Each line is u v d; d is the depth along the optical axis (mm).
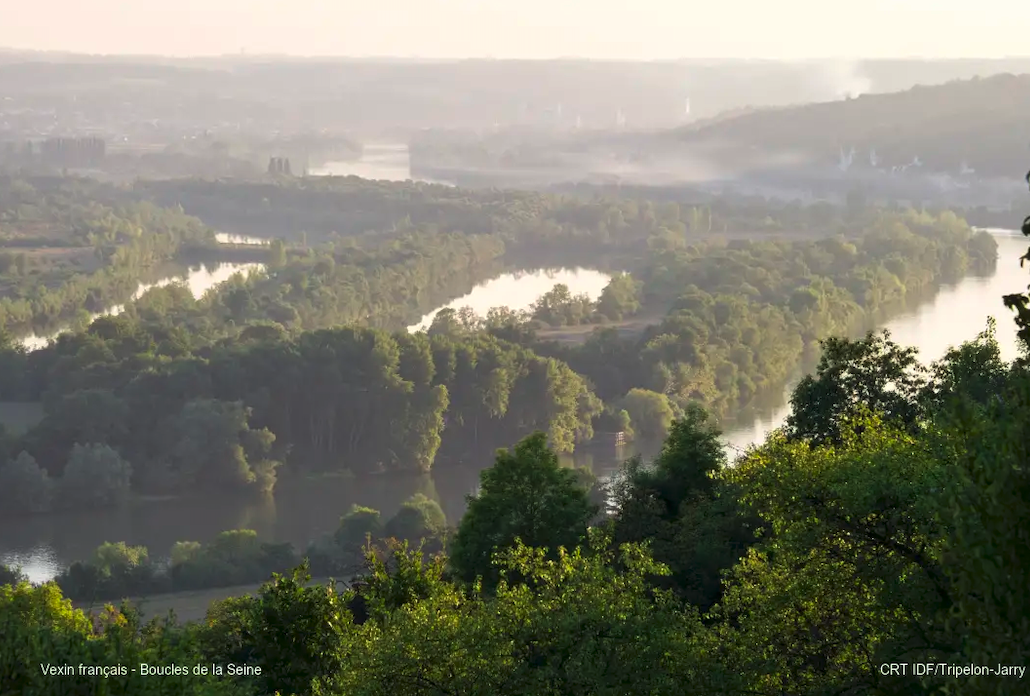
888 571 49594
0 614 53000
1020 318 35750
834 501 51844
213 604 100625
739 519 84000
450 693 51781
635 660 50594
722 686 49906
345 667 54438
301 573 67188
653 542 89062
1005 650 33062
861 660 49812
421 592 68000
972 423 37188
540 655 54062
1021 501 33469
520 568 59438
